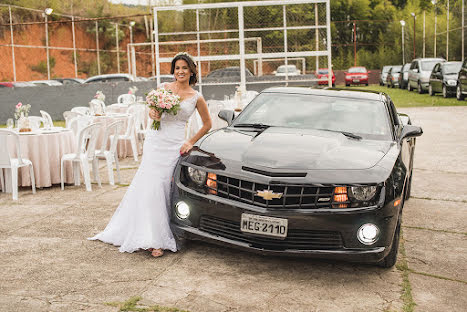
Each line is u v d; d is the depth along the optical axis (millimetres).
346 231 3496
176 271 3793
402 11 56719
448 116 15141
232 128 4621
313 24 13883
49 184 6668
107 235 4414
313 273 3799
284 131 4371
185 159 4027
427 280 3723
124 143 9289
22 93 16312
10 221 5109
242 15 13727
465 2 29844
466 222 5172
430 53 45750
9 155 6090
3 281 3570
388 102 4953
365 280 3689
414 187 6684
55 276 3672
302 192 3508
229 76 15391
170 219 4211
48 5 36969
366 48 56500
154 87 17719
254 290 3473
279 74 15242
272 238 3600
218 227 3834
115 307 3172
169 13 43562
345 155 3814
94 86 16859
